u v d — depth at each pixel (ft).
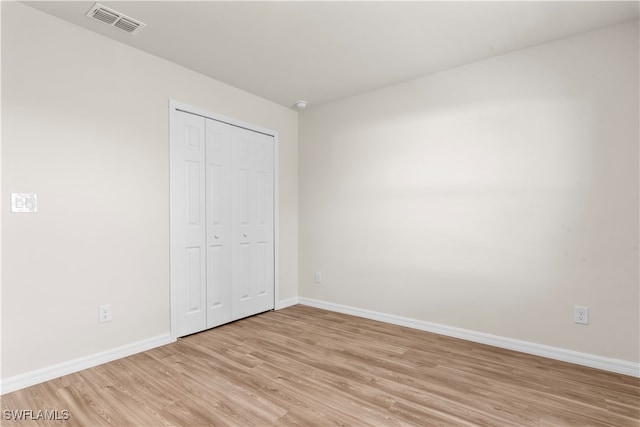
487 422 5.76
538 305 8.50
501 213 9.03
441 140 10.04
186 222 9.77
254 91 11.53
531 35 8.03
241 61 9.39
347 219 12.17
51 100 7.24
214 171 10.56
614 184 7.56
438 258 10.11
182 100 9.68
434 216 10.18
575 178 8.02
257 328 10.58
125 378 7.25
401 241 10.87
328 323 11.11
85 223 7.75
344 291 12.29
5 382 6.61
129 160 8.53
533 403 6.33
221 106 10.73
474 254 9.46
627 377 7.29
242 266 11.50
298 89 11.37
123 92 8.43
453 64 9.57
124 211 8.42
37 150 7.04
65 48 7.45
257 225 12.01
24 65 6.88
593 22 7.47
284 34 8.01
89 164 7.82
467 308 9.60
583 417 5.90
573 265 8.05
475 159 9.44
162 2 6.78
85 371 7.57
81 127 7.69
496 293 9.12
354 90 11.44
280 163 12.94
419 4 6.86
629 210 7.41
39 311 7.06
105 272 8.07
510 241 8.89
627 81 7.41
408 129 10.69
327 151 12.71
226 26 7.66
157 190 9.09
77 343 7.59
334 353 8.64
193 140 9.98
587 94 7.86
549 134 8.34
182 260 9.66
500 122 9.03
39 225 7.07
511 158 8.87
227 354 8.57
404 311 10.84
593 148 7.79
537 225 8.51
